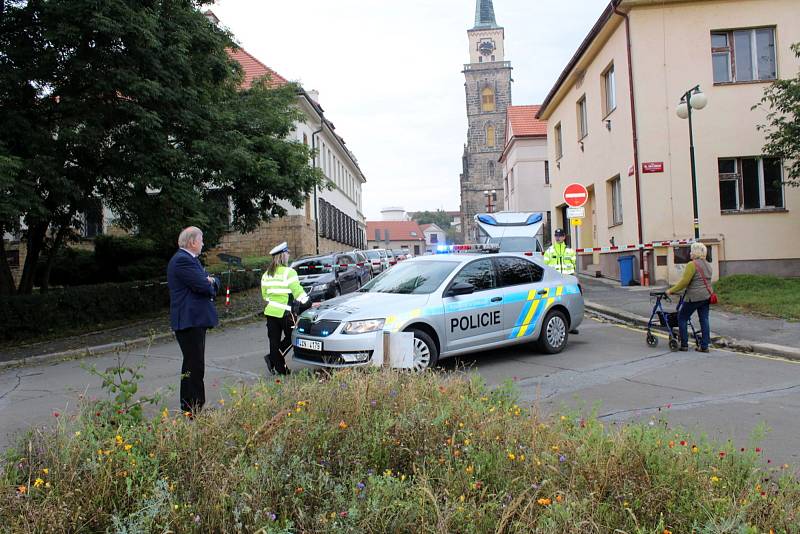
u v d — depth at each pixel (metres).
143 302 16.86
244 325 14.98
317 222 34.81
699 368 8.16
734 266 17.09
